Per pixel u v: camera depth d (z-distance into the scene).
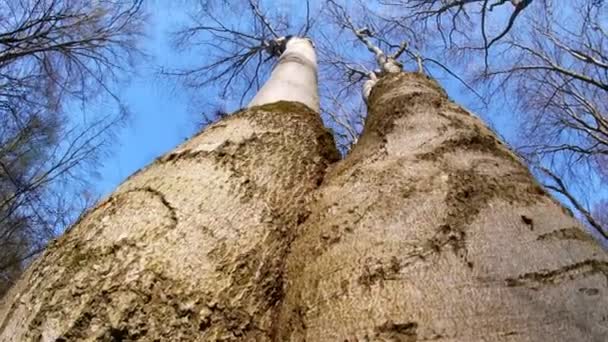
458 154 1.60
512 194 1.41
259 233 1.55
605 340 1.04
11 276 8.31
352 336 1.11
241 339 1.31
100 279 1.34
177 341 1.25
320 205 1.64
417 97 1.95
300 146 1.99
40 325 1.29
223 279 1.39
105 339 1.23
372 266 1.23
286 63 3.40
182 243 1.45
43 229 8.71
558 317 1.06
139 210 1.57
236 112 2.16
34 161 8.75
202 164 1.77
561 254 1.21
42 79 8.27
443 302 1.11
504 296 1.10
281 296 1.44
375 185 1.53
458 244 1.24
